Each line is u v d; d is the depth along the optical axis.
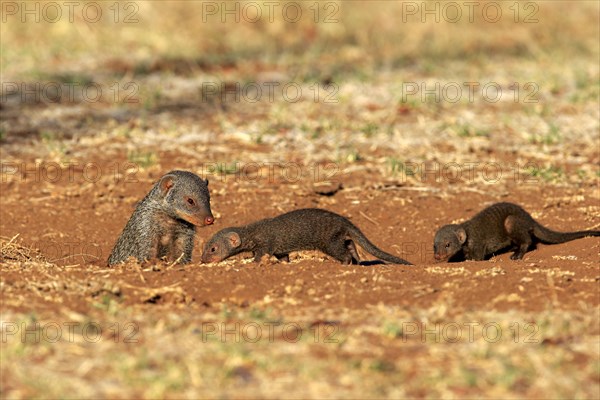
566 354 8.80
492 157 18.17
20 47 26.67
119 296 10.34
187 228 13.28
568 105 21.41
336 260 12.99
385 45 27.88
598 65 25.28
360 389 8.09
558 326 9.34
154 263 11.98
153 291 10.38
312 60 26.03
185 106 21.45
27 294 10.25
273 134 19.36
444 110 21.17
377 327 9.43
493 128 19.92
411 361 8.64
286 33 29.08
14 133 19.23
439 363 8.60
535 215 15.10
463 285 10.59
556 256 12.59
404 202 15.94
